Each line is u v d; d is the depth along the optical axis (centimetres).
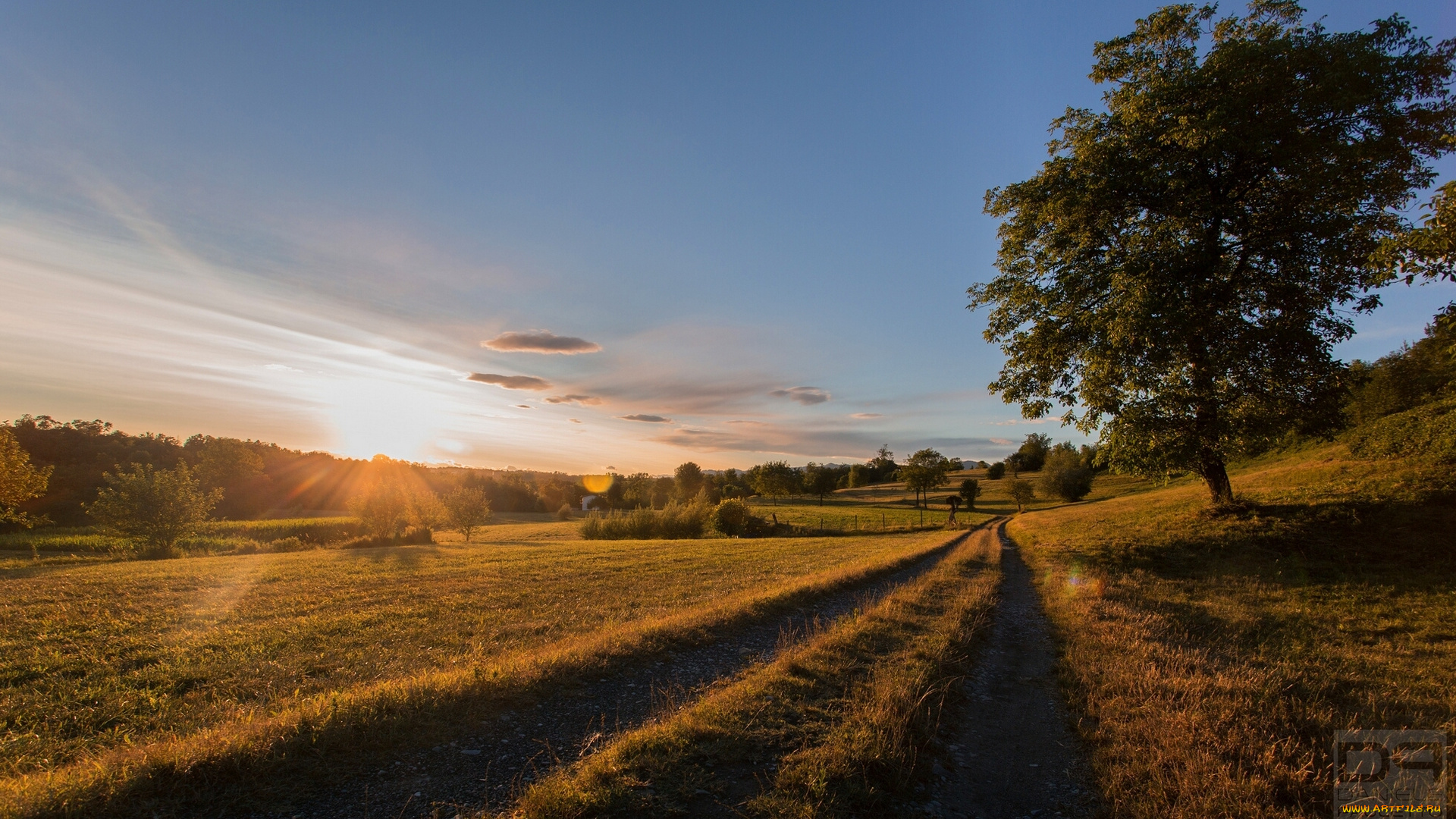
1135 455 1808
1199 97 1623
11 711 720
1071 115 1959
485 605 1498
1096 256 1914
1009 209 2020
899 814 439
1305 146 1497
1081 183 1822
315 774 457
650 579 1980
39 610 1412
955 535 3903
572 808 399
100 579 2011
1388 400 3019
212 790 420
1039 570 1823
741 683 698
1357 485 1956
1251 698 631
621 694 698
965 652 891
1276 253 1680
